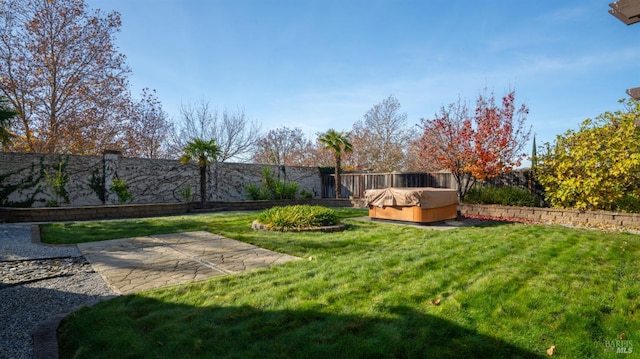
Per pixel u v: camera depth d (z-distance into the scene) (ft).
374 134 86.33
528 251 16.37
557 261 14.48
